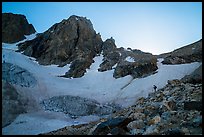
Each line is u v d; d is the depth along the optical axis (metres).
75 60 69.19
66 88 55.06
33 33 96.56
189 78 34.06
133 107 27.12
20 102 42.59
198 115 16.55
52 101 47.44
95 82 60.06
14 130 33.03
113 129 16.05
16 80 49.72
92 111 45.25
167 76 51.84
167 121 16.75
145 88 50.25
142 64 58.69
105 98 50.84
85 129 22.59
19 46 81.50
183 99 22.48
